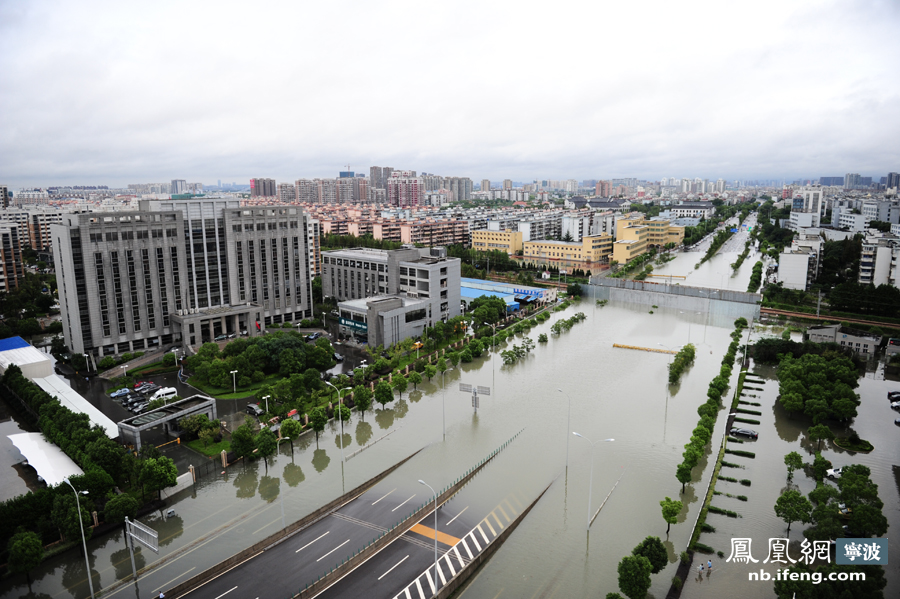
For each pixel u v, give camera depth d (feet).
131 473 293.84
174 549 254.27
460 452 341.62
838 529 235.81
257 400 411.54
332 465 329.31
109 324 496.23
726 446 345.72
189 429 349.41
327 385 434.30
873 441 351.25
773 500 288.71
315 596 218.59
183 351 515.09
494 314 614.75
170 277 526.98
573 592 224.74
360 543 252.83
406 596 217.36
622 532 263.90
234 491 304.09
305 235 625.82
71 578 238.07
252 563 240.53
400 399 428.97
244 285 581.12
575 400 420.77
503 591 225.35
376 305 530.27
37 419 377.71
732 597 220.64
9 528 245.86
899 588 224.12
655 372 481.87
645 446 347.36
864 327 593.01
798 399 370.32
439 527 265.34
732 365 482.28
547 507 284.00
